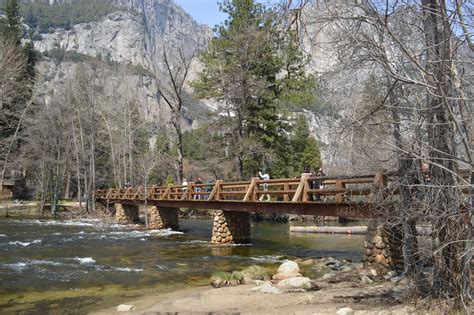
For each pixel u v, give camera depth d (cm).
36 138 4188
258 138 3180
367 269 1184
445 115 637
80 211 4166
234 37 2622
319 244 2048
